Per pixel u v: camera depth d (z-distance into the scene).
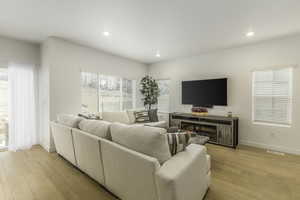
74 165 2.48
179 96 4.89
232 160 2.75
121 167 1.54
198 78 4.45
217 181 2.07
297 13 2.21
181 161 1.36
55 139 2.88
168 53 4.32
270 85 3.39
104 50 4.06
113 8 2.12
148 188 1.33
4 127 3.35
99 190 1.88
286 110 3.22
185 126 4.34
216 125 3.67
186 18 2.39
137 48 3.88
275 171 2.35
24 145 3.27
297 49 2.99
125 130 1.59
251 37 3.14
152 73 5.64
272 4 2.00
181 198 1.19
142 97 5.57
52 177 2.16
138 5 2.05
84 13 2.25
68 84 3.40
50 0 1.93
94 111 4.06
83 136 2.05
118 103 4.79
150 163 1.26
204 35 3.06
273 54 3.25
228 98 3.87
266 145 3.37
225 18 2.39
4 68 3.09
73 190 1.87
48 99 3.14
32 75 3.41
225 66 3.93
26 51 3.35
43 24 2.59
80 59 3.64
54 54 3.16
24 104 3.28
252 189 1.89
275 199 1.71
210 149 3.33
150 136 1.35
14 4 2.01
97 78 4.14
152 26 2.68
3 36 3.05
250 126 3.57
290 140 3.11
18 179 2.10
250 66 3.54
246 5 2.03
